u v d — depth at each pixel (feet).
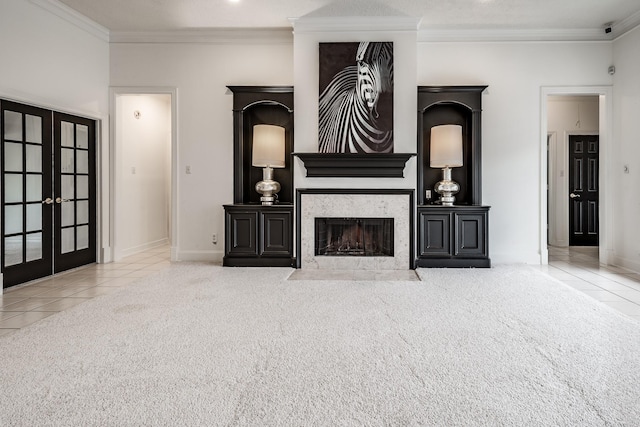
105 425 5.66
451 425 5.61
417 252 16.93
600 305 11.46
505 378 7.00
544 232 18.08
